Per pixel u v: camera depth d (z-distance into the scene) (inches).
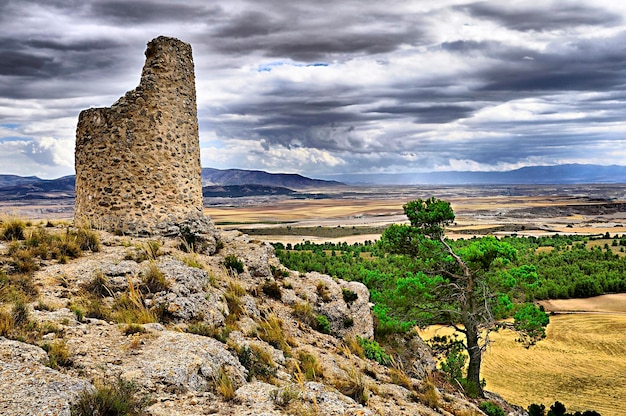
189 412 369.7
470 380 1082.1
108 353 435.2
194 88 928.9
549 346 2113.7
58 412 310.5
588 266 3486.7
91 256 689.0
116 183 816.3
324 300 912.9
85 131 844.0
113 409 338.6
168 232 834.2
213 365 448.1
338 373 629.3
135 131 823.1
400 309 1107.3
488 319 1101.7
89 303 553.0
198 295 634.8
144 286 614.2
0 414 296.8
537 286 1109.7
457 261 1130.0
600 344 2145.7
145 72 855.1
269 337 642.2
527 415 1087.0
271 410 399.2
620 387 1641.2
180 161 874.1
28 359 371.6
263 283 855.1
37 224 828.0
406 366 977.5
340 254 3730.3
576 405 1473.9
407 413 548.1
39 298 535.5
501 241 1166.3
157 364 420.5
